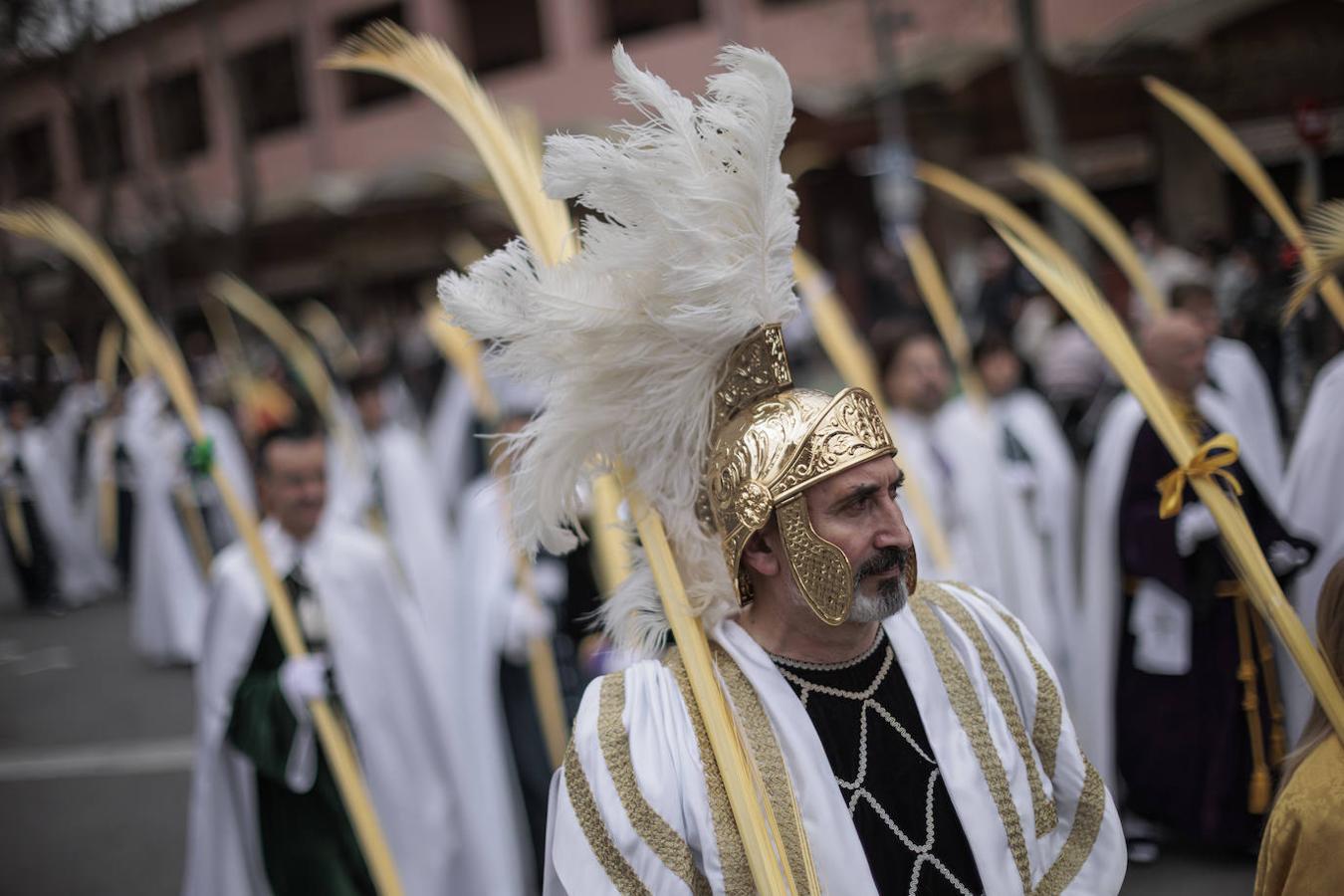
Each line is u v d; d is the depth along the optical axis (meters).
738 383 1.87
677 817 1.77
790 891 1.69
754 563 1.87
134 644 9.81
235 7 21.94
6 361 12.48
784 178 1.88
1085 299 2.64
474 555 4.59
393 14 22.03
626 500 1.93
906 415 5.55
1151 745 4.38
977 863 1.79
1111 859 1.88
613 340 1.85
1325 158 8.61
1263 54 9.69
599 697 1.88
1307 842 1.96
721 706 1.78
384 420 6.88
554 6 20.86
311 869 3.93
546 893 1.87
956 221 15.22
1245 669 4.12
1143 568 4.25
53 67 12.95
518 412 4.00
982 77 13.68
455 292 1.88
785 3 18.19
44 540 11.68
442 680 4.35
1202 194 12.21
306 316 17.17
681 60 19.34
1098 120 13.48
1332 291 3.22
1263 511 3.99
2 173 14.05
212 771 4.01
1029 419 5.55
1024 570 5.36
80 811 5.95
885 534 1.80
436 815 4.25
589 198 1.82
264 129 22.50
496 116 2.19
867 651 1.91
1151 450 4.30
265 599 4.06
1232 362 5.16
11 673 9.22
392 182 17.66
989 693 1.92
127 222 15.40
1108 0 15.26
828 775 1.81
